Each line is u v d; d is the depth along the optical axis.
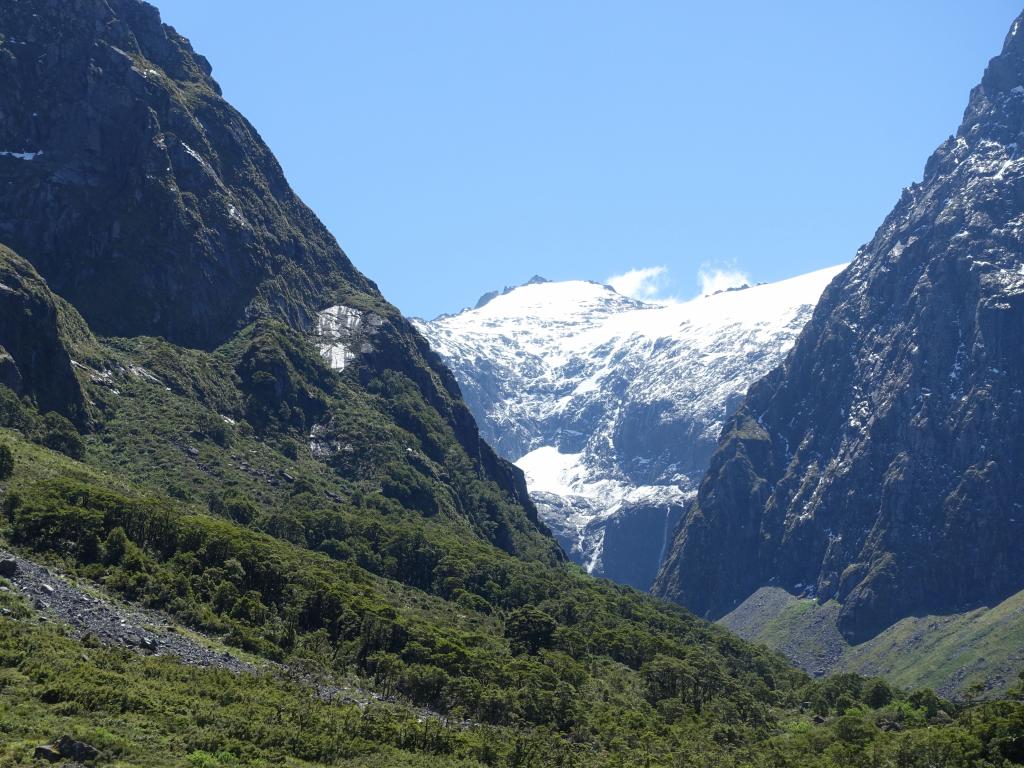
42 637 176.00
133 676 172.50
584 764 196.50
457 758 180.25
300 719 174.75
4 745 138.50
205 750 154.38
